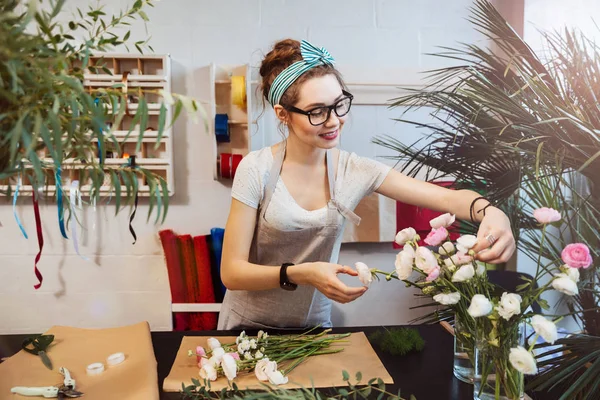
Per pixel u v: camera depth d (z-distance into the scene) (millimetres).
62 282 2523
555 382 1059
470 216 1354
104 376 1155
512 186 1398
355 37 2494
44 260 2502
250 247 1608
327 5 2469
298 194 1551
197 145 2486
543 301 932
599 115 1193
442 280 987
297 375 1180
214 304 2434
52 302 2531
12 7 706
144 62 2400
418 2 2502
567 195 1934
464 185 1597
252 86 2447
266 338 1312
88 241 2504
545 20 2357
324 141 1408
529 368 829
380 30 2498
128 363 1224
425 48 2525
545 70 1334
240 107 2459
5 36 651
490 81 1412
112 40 881
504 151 1365
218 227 2535
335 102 1374
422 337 1419
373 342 1375
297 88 1368
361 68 2486
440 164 1591
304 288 1591
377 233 2512
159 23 2420
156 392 1068
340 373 1188
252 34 2453
